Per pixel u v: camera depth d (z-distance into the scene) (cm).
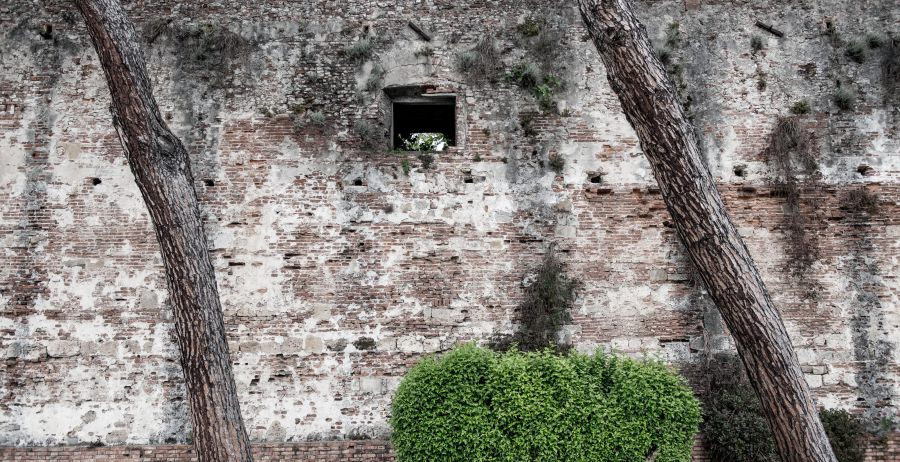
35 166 924
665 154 541
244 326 897
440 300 908
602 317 905
